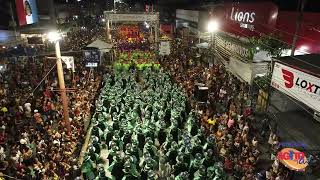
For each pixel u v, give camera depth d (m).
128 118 17.56
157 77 25.23
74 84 23.50
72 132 16.77
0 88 21.22
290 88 12.04
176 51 34.25
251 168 13.36
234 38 26.08
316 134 15.69
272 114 17.66
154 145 15.44
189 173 13.40
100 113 18.06
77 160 14.32
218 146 15.42
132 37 40.62
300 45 19.66
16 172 12.35
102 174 12.62
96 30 58.84
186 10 43.09
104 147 16.36
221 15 29.86
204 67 27.12
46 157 13.64
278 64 12.66
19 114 17.72
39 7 37.47
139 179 13.21
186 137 14.80
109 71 29.55
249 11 23.91
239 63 21.84
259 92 18.59
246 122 16.56
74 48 36.56
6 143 14.88
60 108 19.61
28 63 28.59
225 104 20.31
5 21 30.20
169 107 19.05
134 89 22.52
